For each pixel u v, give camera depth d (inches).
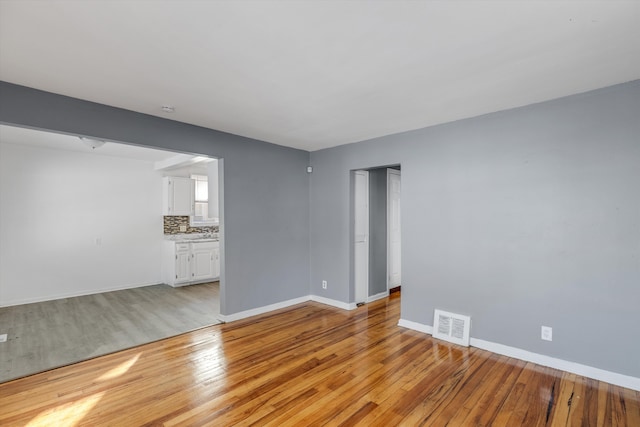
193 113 127.2
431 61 84.7
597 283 103.9
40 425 80.4
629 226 98.8
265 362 114.8
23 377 104.0
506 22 67.3
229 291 159.5
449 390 96.4
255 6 61.6
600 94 103.2
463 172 133.6
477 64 86.4
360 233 190.7
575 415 84.4
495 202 125.0
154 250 244.1
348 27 69.1
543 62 85.4
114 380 102.1
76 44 75.6
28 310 176.6
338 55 81.4
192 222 265.7
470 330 130.4
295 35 72.2
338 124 141.9
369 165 168.4
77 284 209.0
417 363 114.1
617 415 84.3
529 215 117.2
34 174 194.5
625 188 99.4
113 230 224.2
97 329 147.7
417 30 70.3
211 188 223.6
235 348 127.0
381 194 210.1
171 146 135.6
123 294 213.0
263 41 74.7
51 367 110.4
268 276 176.7
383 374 106.0
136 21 66.6
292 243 189.5
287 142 176.6
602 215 103.2
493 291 125.3
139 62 84.8
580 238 107.0
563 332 109.9
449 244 137.4
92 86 100.2
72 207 207.8
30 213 193.3
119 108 120.3
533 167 116.4
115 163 225.6
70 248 206.7
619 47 77.5
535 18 65.8
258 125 143.5
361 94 107.0
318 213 195.3
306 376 104.7
